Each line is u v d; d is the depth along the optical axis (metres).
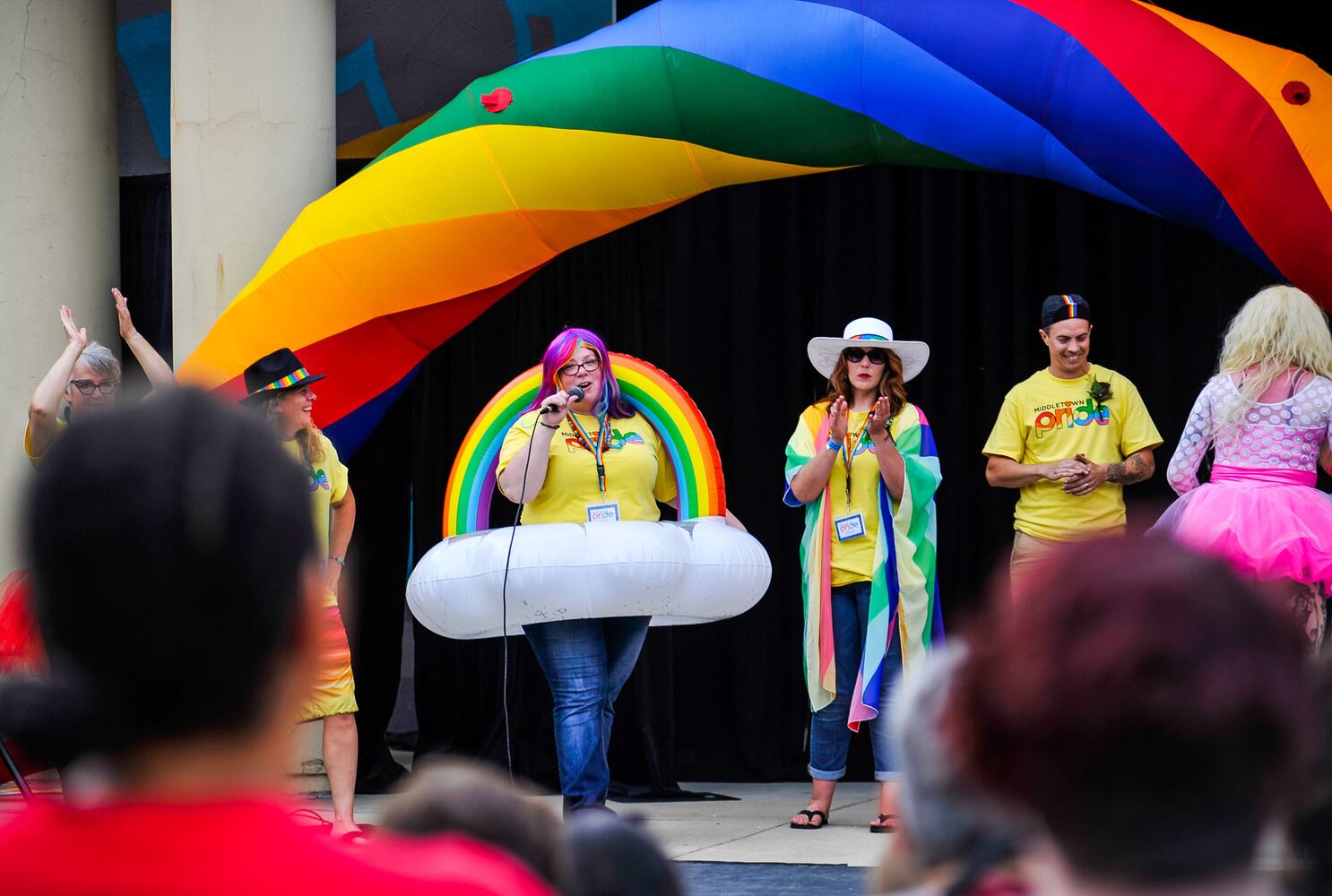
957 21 10.20
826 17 10.45
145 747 1.46
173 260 11.65
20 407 11.97
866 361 9.74
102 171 12.54
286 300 10.96
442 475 12.69
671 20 10.81
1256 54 9.90
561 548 8.42
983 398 12.16
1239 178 9.73
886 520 9.50
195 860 1.39
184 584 1.42
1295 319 8.31
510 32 13.04
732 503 12.33
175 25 11.61
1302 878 2.29
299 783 11.28
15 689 1.95
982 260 12.16
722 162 10.77
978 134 10.25
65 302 12.22
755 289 12.33
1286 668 1.26
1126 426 10.30
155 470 1.44
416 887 1.43
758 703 12.27
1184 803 1.27
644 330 12.56
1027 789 1.33
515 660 12.23
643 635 8.99
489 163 10.91
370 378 11.18
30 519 1.44
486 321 12.75
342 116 13.20
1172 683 1.24
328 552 8.98
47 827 1.42
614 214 11.02
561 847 2.55
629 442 9.05
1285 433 8.27
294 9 11.51
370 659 12.34
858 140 10.53
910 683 2.34
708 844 8.92
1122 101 9.88
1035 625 1.31
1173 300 12.01
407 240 10.93
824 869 7.89
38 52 12.19
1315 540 7.98
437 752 12.48
